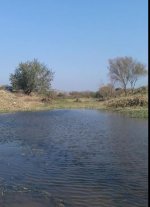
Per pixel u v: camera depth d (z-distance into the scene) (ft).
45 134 109.19
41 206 43.50
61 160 68.64
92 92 390.21
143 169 60.70
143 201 45.14
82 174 57.77
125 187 50.78
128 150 77.92
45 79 320.50
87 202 44.88
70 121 156.25
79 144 87.81
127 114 177.37
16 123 147.33
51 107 270.67
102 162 66.54
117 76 350.43
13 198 46.21
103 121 150.20
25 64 315.58
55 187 50.90
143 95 221.87
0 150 79.97
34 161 67.77
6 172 59.06
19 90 315.78
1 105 240.73
